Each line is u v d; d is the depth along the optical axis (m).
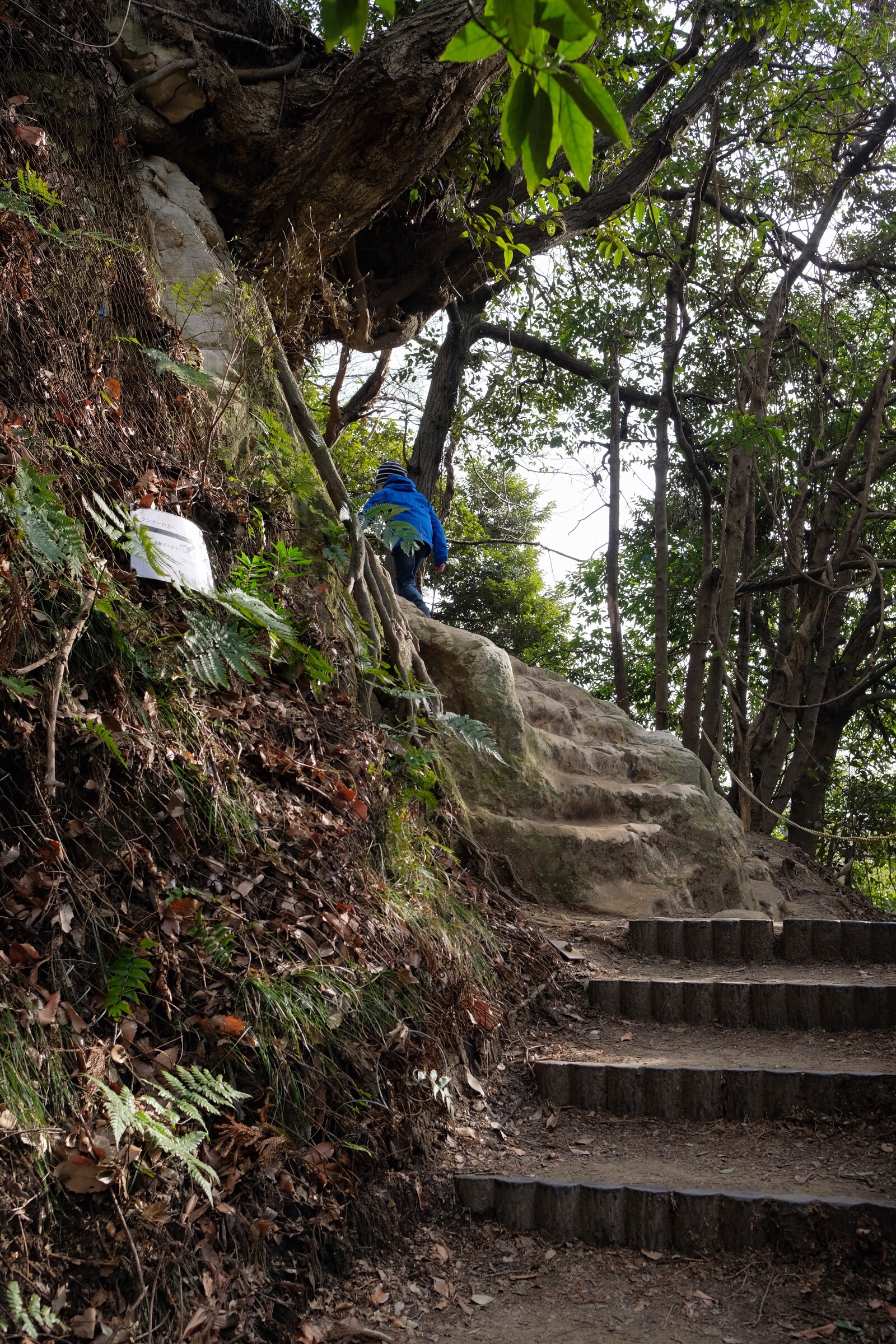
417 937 3.60
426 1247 2.79
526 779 5.71
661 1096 3.52
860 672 13.63
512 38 1.38
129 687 2.97
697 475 10.91
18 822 2.47
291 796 3.48
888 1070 3.59
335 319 5.60
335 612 4.69
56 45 4.55
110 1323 1.99
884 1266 2.66
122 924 2.56
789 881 7.95
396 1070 3.10
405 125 5.46
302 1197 2.57
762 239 10.61
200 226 5.28
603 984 4.31
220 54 5.57
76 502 3.31
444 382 10.44
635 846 5.66
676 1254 2.82
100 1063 2.27
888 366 10.16
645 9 7.71
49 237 3.90
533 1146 3.32
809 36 9.91
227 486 4.38
